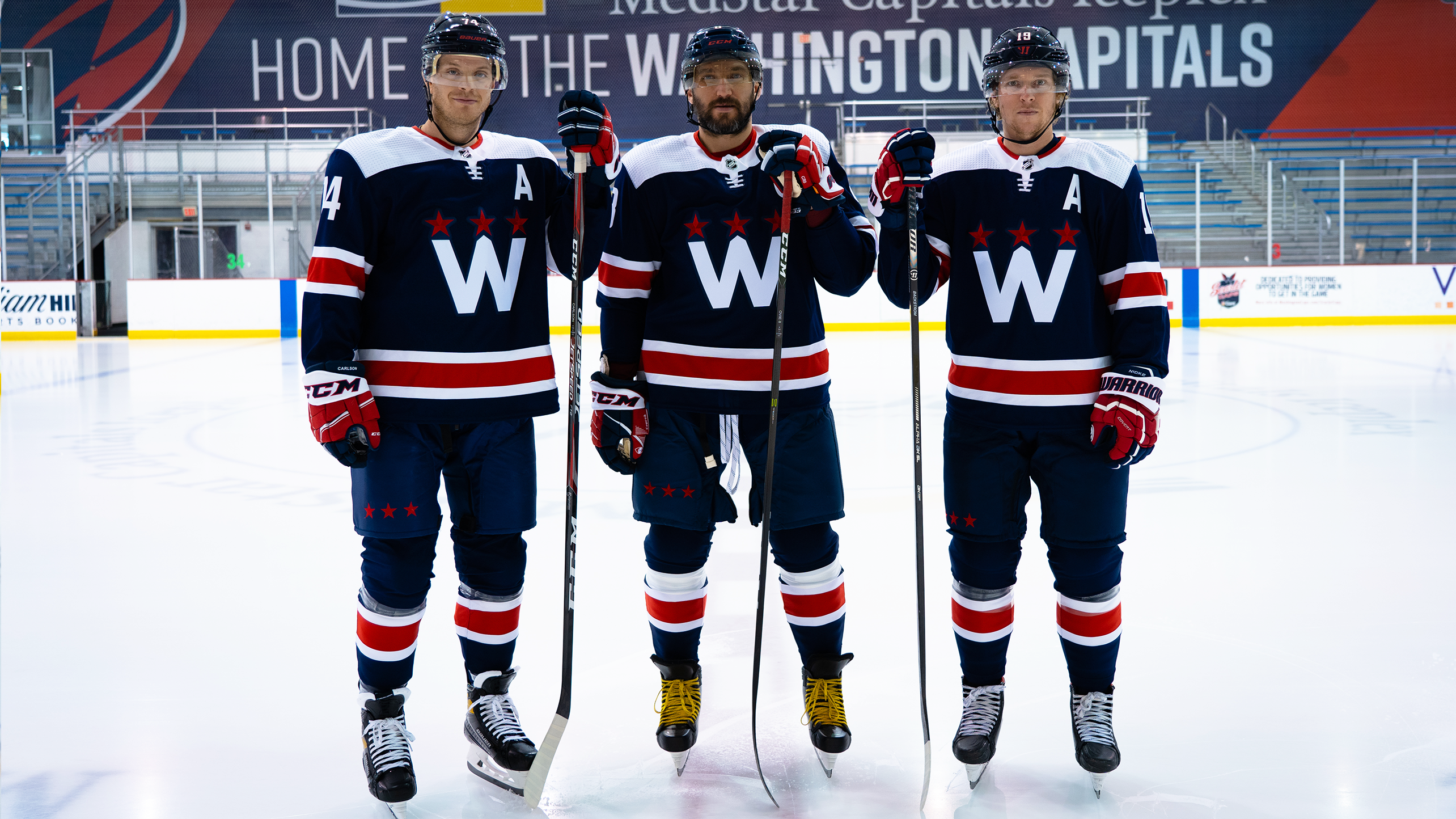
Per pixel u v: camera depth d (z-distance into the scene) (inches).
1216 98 762.2
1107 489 84.5
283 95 752.3
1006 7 756.0
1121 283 83.6
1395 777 84.7
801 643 91.8
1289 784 83.9
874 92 764.0
